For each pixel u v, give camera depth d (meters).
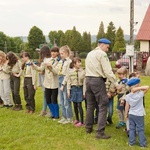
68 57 7.15
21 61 8.59
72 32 46.09
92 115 6.35
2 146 5.74
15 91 8.64
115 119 7.50
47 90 7.48
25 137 6.21
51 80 7.39
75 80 6.80
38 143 5.85
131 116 5.61
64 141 5.95
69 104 7.10
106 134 6.27
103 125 6.05
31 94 8.27
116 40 46.56
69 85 6.87
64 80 6.94
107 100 5.99
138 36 27.47
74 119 7.46
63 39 46.97
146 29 27.53
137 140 5.91
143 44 27.53
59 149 5.55
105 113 6.05
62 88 6.97
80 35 46.31
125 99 5.84
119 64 21.67
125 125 6.71
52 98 7.51
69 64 7.00
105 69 5.81
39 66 8.09
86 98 6.32
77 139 6.06
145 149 5.45
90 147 5.61
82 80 6.78
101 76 5.90
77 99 6.86
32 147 5.65
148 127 6.76
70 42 46.12
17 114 8.16
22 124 7.13
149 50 27.23
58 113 7.64
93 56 5.93
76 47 45.69
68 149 5.54
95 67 5.86
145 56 21.06
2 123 7.24
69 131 6.53
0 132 6.57
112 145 5.67
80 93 6.84
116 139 6.00
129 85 5.67
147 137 6.12
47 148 5.60
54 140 6.01
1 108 8.95
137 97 5.57
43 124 7.10
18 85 8.66
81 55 31.53
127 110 5.77
